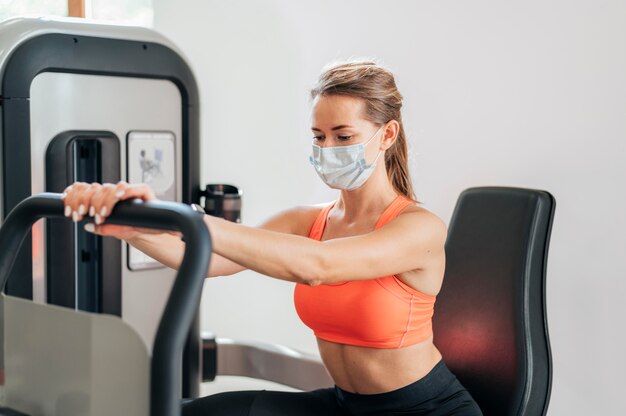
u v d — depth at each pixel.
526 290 1.87
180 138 2.48
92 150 2.35
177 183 2.48
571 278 2.63
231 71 3.62
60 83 2.22
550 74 2.65
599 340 2.57
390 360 1.71
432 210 3.02
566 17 2.59
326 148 1.70
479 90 2.84
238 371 2.80
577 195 2.60
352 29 3.23
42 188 2.21
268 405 1.76
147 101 2.39
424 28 2.99
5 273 1.30
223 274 1.81
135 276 2.44
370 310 1.66
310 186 3.47
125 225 1.17
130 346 1.08
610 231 2.53
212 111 3.68
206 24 3.63
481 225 1.99
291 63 3.46
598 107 2.53
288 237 1.43
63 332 1.19
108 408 1.13
